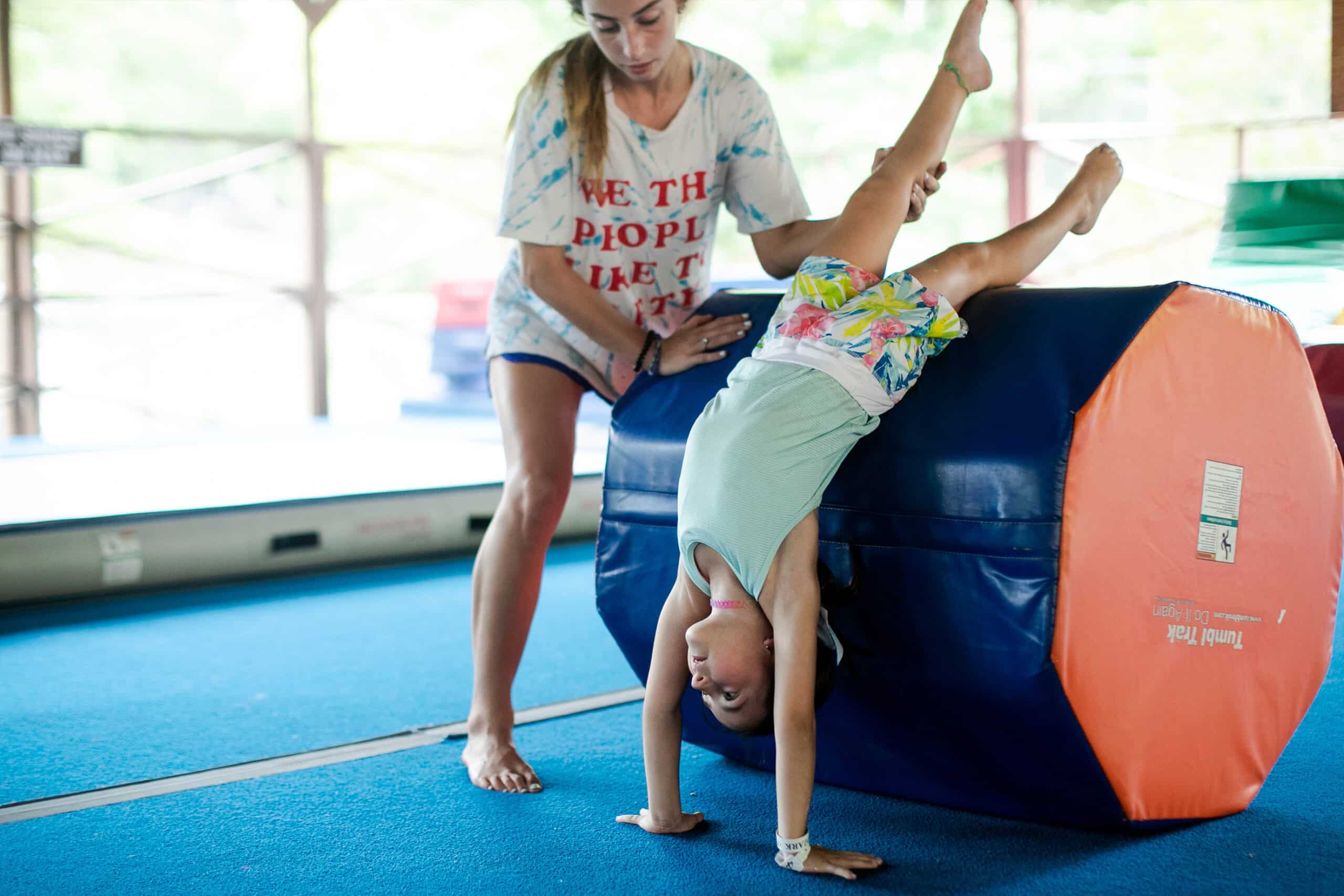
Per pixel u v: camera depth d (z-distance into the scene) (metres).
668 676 2.13
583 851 2.09
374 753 2.69
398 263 10.95
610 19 2.27
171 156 12.53
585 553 5.27
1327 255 5.48
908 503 2.03
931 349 2.14
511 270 2.72
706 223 2.68
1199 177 11.73
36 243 11.63
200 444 6.94
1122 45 13.37
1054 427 1.90
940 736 2.13
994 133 13.60
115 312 11.10
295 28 12.85
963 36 2.55
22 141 7.52
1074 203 2.50
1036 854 2.04
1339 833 2.10
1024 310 2.13
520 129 2.50
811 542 2.01
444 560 5.21
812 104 13.90
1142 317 1.97
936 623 2.00
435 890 1.94
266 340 11.73
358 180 12.86
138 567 4.45
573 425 2.64
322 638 3.84
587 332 2.54
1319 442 2.25
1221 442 2.06
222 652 3.67
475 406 8.56
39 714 3.04
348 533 4.96
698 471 2.08
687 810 2.29
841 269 2.24
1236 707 2.14
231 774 2.56
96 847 2.16
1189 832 2.12
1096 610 1.90
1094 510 1.89
